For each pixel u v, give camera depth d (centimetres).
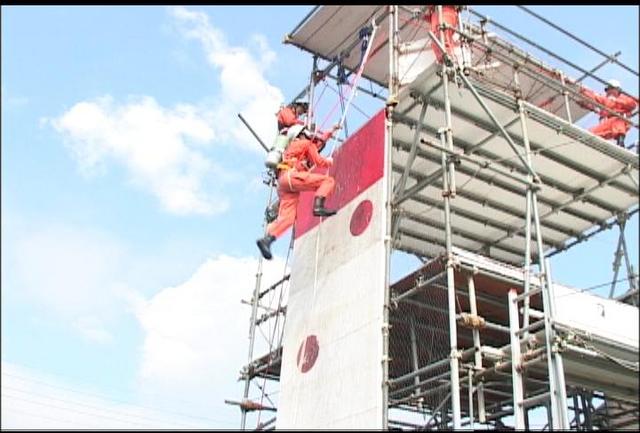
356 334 1302
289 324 1514
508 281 1367
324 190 1380
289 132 1461
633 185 1614
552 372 1152
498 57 1482
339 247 1451
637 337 1263
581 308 1235
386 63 1798
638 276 1459
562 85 1534
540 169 1580
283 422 1398
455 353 1171
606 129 1605
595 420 1580
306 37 1767
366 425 1198
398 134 1518
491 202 1672
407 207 1675
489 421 1628
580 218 1745
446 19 1494
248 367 1792
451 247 1280
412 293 1332
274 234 1377
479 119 1464
